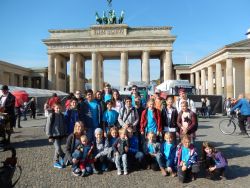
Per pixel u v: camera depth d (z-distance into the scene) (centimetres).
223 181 1513
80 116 1886
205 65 11675
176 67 13638
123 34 11356
